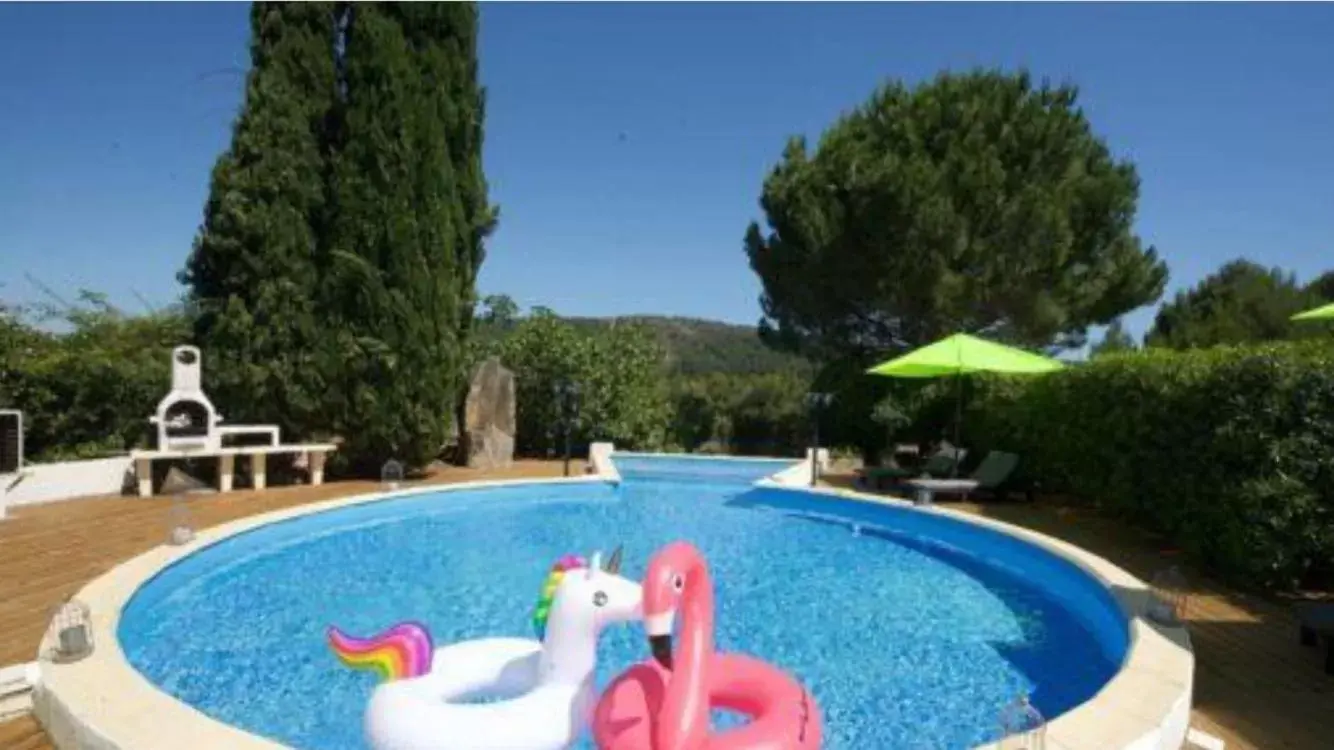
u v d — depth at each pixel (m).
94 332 19.67
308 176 15.28
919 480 14.77
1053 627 8.59
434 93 16.03
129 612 7.58
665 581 3.95
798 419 25.30
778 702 4.34
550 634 4.97
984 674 7.31
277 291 15.06
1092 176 20.48
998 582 10.32
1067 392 13.63
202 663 7.20
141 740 4.57
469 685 5.28
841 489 15.60
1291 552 8.53
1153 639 6.59
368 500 13.18
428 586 9.70
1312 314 9.31
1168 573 7.68
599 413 21.09
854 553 11.82
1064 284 20.08
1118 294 20.81
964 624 8.68
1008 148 20.11
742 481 17.61
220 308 15.30
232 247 14.92
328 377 15.33
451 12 16.30
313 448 15.10
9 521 11.50
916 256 19.47
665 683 4.34
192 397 14.12
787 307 23.08
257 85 15.19
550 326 21.47
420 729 4.57
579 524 13.57
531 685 5.30
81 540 10.34
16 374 14.66
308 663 7.21
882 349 22.03
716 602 9.45
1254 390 8.87
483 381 18.86
